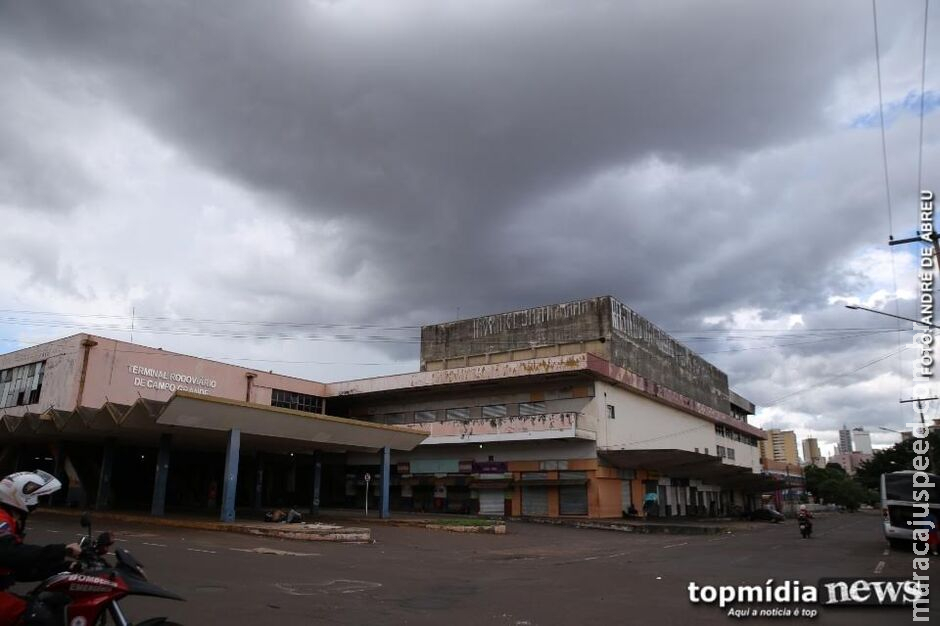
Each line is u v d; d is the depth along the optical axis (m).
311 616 7.75
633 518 36.53
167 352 37.34
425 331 48.38
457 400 41.69
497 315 44.97
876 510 93.06
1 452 33.97
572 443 36.22
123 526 20.55
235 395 40.91
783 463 85.75
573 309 41.72
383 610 8.34
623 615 8.44
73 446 31.77
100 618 4.40
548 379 37.53
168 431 23.98
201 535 18.61
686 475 45.78
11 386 37.22
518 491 37.69
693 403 50.34
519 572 13.18
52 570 4.24
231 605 8.23
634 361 42.84
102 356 34.03
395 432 30.25
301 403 45.38
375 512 38.06
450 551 17.73
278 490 44.31
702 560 16.36
